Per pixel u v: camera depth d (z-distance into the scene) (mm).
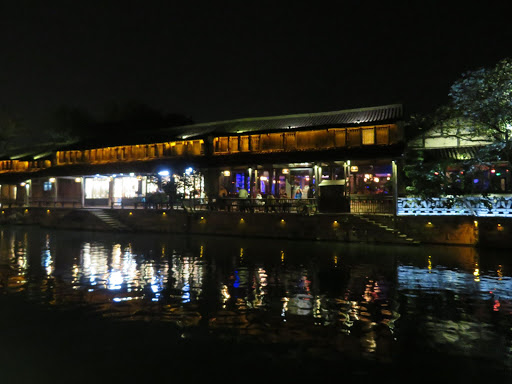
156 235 30484
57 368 7473
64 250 22484
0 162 48125
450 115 26469
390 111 32531
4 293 12773
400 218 24797
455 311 10922
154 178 36125
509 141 22531
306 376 7191
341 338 8961
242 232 28875
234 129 36312
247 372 7336
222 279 14844
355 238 25359
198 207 33000
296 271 16297
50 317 10328
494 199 23047
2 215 41969
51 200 44500
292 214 27203
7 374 7238
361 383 6961
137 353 8117
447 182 25031
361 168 29797
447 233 23828
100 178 41812
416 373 7324
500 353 8172
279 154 30844
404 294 12680
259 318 10297
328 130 30844
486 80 22406
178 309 11055
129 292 12922
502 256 19891
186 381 7008
